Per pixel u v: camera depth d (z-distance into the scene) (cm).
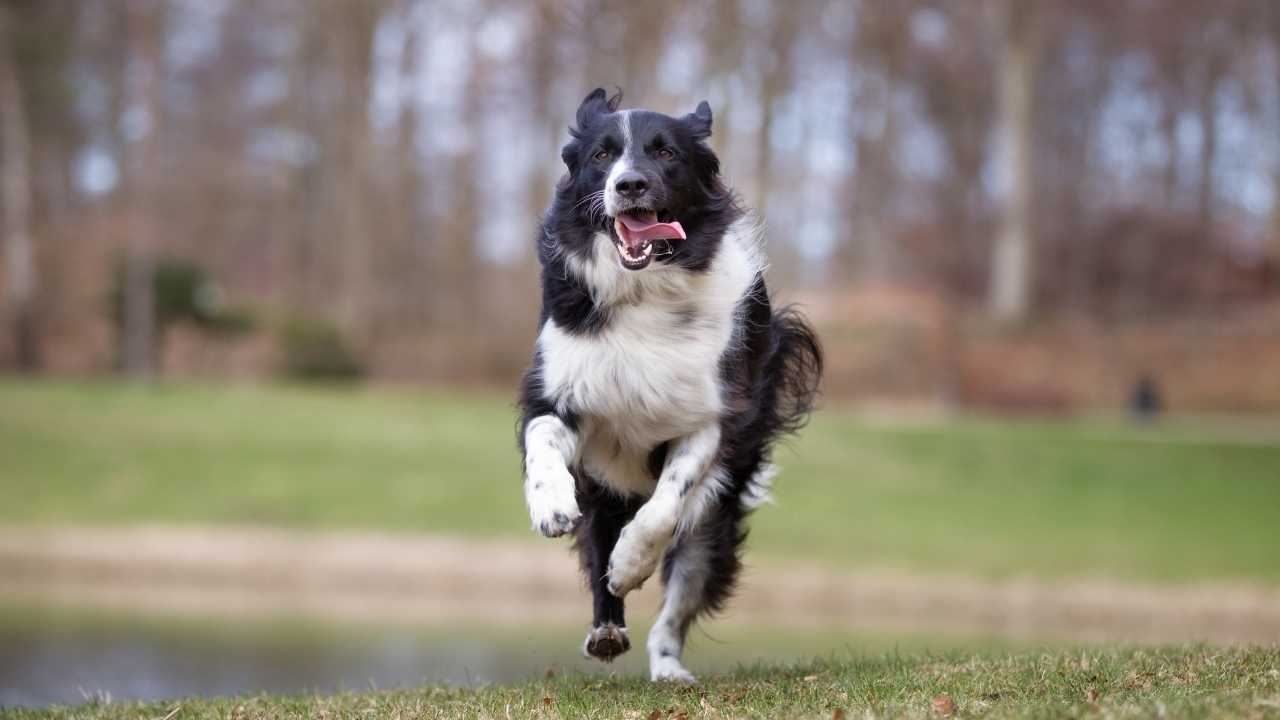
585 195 609
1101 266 4969
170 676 1235
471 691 665
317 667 1280
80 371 4066
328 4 4378
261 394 3186
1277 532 2267
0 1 4175
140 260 3931
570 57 3906
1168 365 4053
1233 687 555
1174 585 1928
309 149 5084
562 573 1973
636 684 659
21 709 661
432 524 2198
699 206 619
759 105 3919
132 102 4800
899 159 5300
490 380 3862
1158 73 5316
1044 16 4275
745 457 661
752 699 594
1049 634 1670
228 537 2127
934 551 2086
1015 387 3919
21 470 2441
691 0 3478
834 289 4272
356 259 4216
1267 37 5012
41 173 4719
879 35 4694
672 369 604
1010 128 4050
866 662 719
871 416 3459
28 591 1855
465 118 4634
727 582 680
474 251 4678
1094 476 2614
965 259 5100
